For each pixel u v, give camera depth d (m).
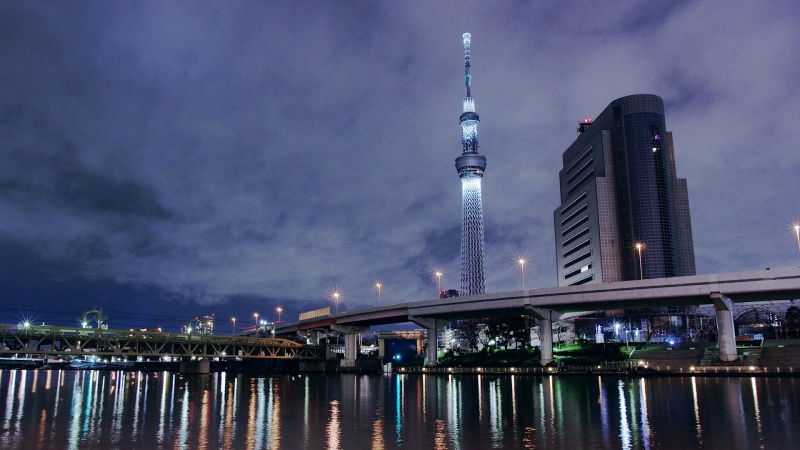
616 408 62.03
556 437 44.69
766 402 65.12
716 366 119.00
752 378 108.75
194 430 49.84
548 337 153.75
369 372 192.00
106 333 157.75
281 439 44.91
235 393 93.19
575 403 68.12
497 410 62.66
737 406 61.69
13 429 51.06
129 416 60.22
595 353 164.00
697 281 130.00
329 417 58.19
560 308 154.25
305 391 96.94
